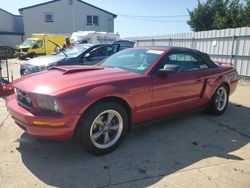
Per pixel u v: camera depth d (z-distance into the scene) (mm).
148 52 4352
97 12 33438
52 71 3920
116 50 8891
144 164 3262
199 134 4297
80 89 3166
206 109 5254
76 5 32625
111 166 3191
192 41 12812
